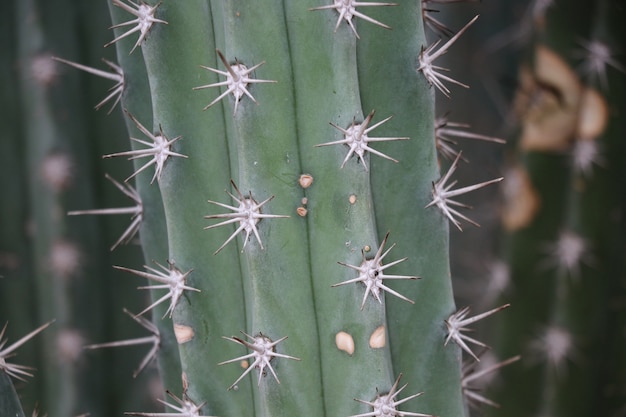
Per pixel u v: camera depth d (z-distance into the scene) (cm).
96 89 61
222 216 49
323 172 49
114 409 62
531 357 63
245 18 49
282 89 49
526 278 63
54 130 61
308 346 50
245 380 51
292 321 50
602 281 62
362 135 49
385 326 50
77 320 61
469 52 76
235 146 50
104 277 61
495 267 64
